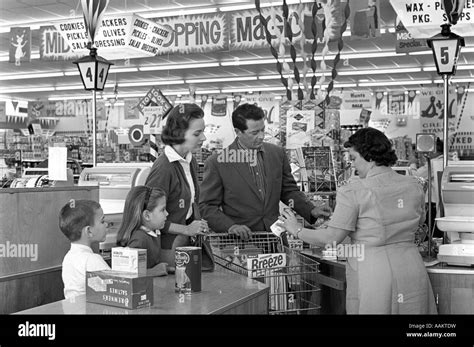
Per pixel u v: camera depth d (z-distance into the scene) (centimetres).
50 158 354
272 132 927
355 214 274
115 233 381
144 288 204
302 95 442
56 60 823
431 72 1816
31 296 308
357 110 1474
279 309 272
